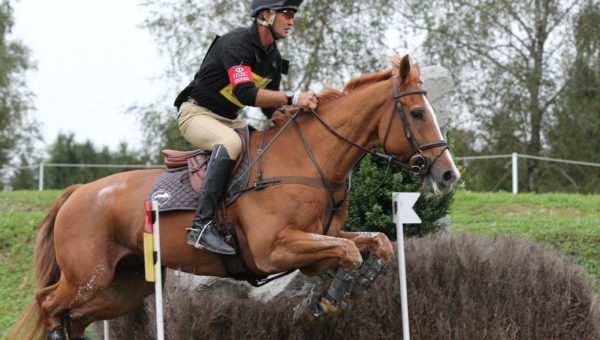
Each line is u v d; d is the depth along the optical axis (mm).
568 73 28719
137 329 8312
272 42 6867
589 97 29250
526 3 28438
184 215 6871
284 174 6594
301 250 6301
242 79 6602
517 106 28406
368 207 8766
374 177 8648
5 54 36219
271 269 6492
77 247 7195
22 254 14016
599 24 28109
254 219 6543
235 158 6758
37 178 37000
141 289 7680
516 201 17469
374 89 6570
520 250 8180
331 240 6227
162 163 29594
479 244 8203
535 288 7793
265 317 7672
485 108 28828
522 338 7562
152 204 6637
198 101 7062
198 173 6895
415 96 6410
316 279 8555
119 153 37250
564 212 16312
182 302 7547
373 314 7629
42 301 7422
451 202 9328
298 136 6770
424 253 8000
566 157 29500
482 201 17578
